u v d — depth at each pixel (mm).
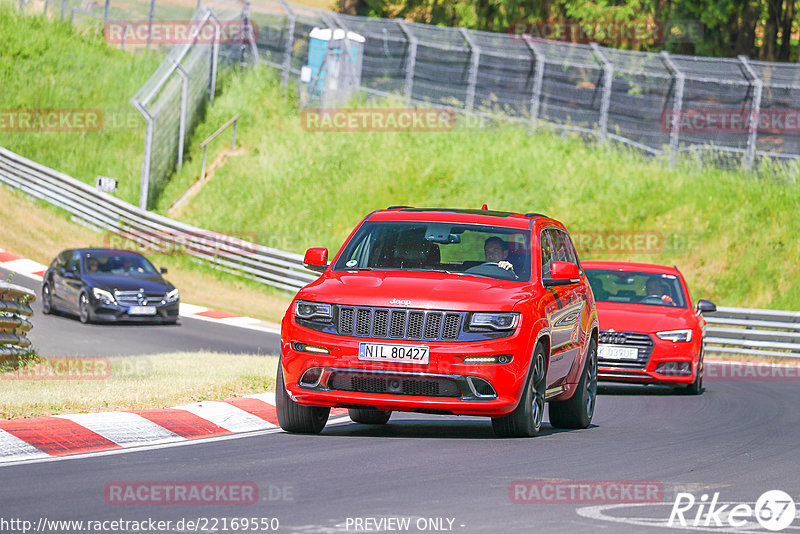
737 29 166125
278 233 130625
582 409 43219
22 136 153000
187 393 44062
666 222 124375
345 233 130250
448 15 175750
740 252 119438
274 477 28672
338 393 36312
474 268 39594
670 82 138000
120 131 155125
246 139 145750
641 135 139375
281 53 158250
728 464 33594
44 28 177125
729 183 129125
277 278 117188
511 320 36438
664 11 163250
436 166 136250
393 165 137125
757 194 126875
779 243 120250
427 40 146875
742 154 133500
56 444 33312
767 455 36250
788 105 136125
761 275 116812
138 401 40938
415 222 41188
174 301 92625
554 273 39844
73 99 161375
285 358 37188
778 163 132375
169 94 138750
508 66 144875
